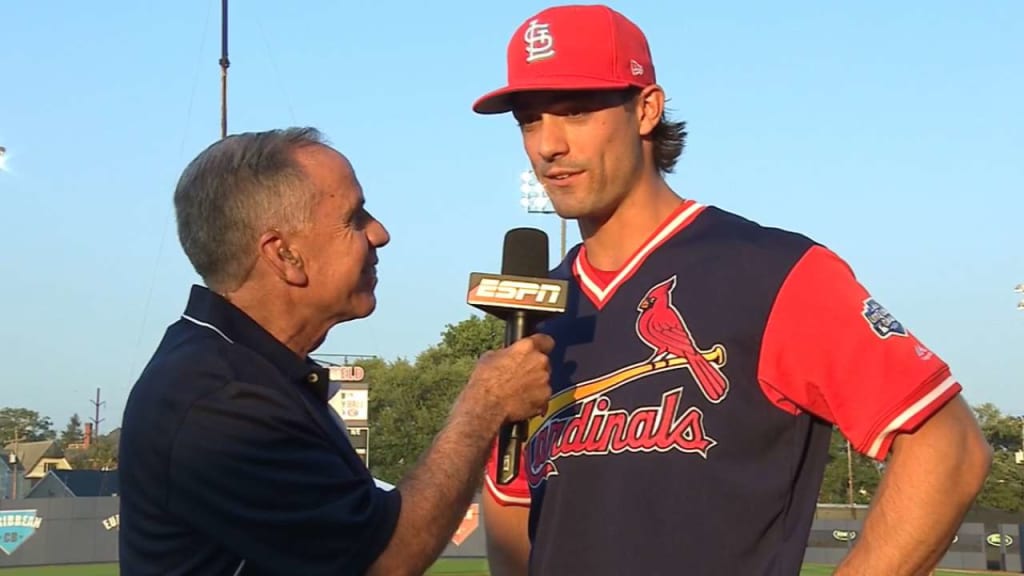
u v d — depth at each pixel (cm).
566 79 301
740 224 306
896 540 257
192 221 329
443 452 324
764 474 281
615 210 317
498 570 347
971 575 3064
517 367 322
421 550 314
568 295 326
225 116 1714
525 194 2684
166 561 304
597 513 295
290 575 300
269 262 326
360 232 340
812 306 276
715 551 279
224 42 1722
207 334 317
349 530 302
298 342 339
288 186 325
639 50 314
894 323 272
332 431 323
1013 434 5162
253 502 297
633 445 292
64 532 3045
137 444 305
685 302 296
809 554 3133
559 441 308
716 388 285
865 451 267
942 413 263
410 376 4622
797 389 279
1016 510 4791
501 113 323
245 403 301
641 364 298
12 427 9656
